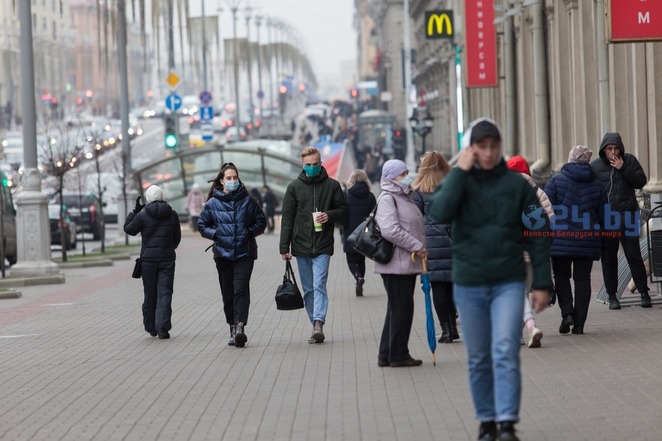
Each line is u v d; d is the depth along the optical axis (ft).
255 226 110.32
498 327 61.11
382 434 68.64
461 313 62.49
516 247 61.72
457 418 72.08
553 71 248.32
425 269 92.12
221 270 111.86
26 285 196.65
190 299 159.63
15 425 76.84
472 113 408.46
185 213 381.60
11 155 510.58
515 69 300.81
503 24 319.68
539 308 63.05
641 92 172.65
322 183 110.63
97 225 362.33
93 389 89.56
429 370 90.74
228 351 107.34
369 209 155.74
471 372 62.90
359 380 87.76
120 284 192.54
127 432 73.05
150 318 119.75
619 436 65.05
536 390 79.66
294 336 116.16
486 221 61.72
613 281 121.49
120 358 105.91
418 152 580.71
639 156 173.68
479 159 61.62
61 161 266.57
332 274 193.67
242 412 77.61
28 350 114.52
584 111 219.61
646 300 121.39
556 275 106.32
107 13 333.42
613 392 77.77
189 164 378.12
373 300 149.38
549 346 99.09
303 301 112.78
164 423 75.31
